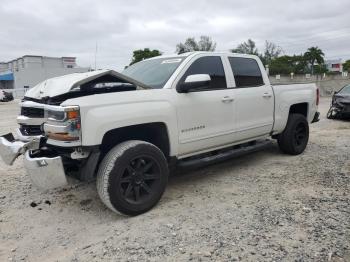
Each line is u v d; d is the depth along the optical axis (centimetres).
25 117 465
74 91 434
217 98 521
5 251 365
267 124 618
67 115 382
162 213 434
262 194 486
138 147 420
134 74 539
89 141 390
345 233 366
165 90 465
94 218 432
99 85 445
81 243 373
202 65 520
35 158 397
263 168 613
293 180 541
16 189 543
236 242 355
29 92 491
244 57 597
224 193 496
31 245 375
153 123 451
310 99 722
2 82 6625
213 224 398
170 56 550
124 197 414
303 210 426
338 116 1296
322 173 572
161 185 447
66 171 436
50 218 438
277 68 6097
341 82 3550
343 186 507
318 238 357
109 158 407
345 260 319
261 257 327
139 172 427
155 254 341
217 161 535
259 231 376
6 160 457
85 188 533
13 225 422
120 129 432
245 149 589
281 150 702
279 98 642
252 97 581
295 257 325
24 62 7544
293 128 678
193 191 510
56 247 368
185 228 391
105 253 348
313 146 784
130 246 358
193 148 500
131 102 425
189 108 483
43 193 521
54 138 400
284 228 381
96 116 393
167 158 476
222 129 533
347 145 788
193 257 332
